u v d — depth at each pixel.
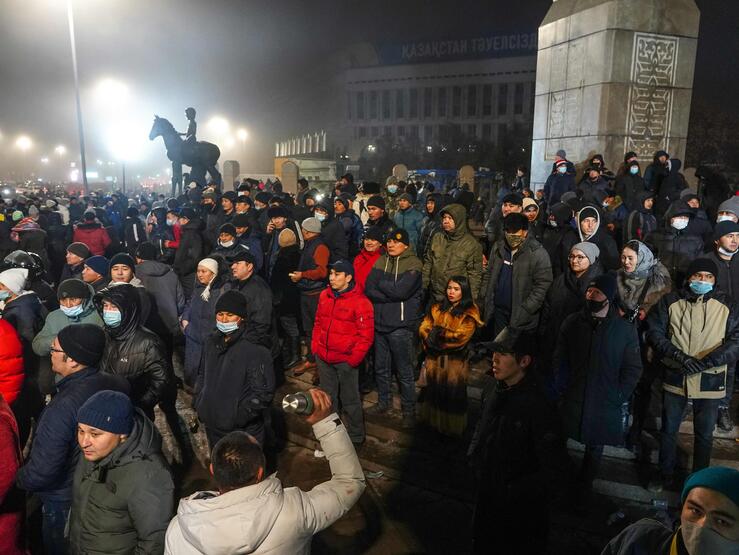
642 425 5.32
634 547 1.95
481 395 6.40
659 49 12.38
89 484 2.88
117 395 2.83
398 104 103.12
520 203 6.47
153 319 6.55
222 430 4.38
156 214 11.88
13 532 3.34
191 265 8.22
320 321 5.55
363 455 5.57
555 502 4.75
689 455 5.31
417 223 9.61
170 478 2.92
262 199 10.78
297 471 5.42
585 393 4.36
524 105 93.81
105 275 6.18
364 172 62.84
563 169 11.20
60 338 3.38
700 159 37.97
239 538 2.13
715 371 4.43
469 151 69.38
